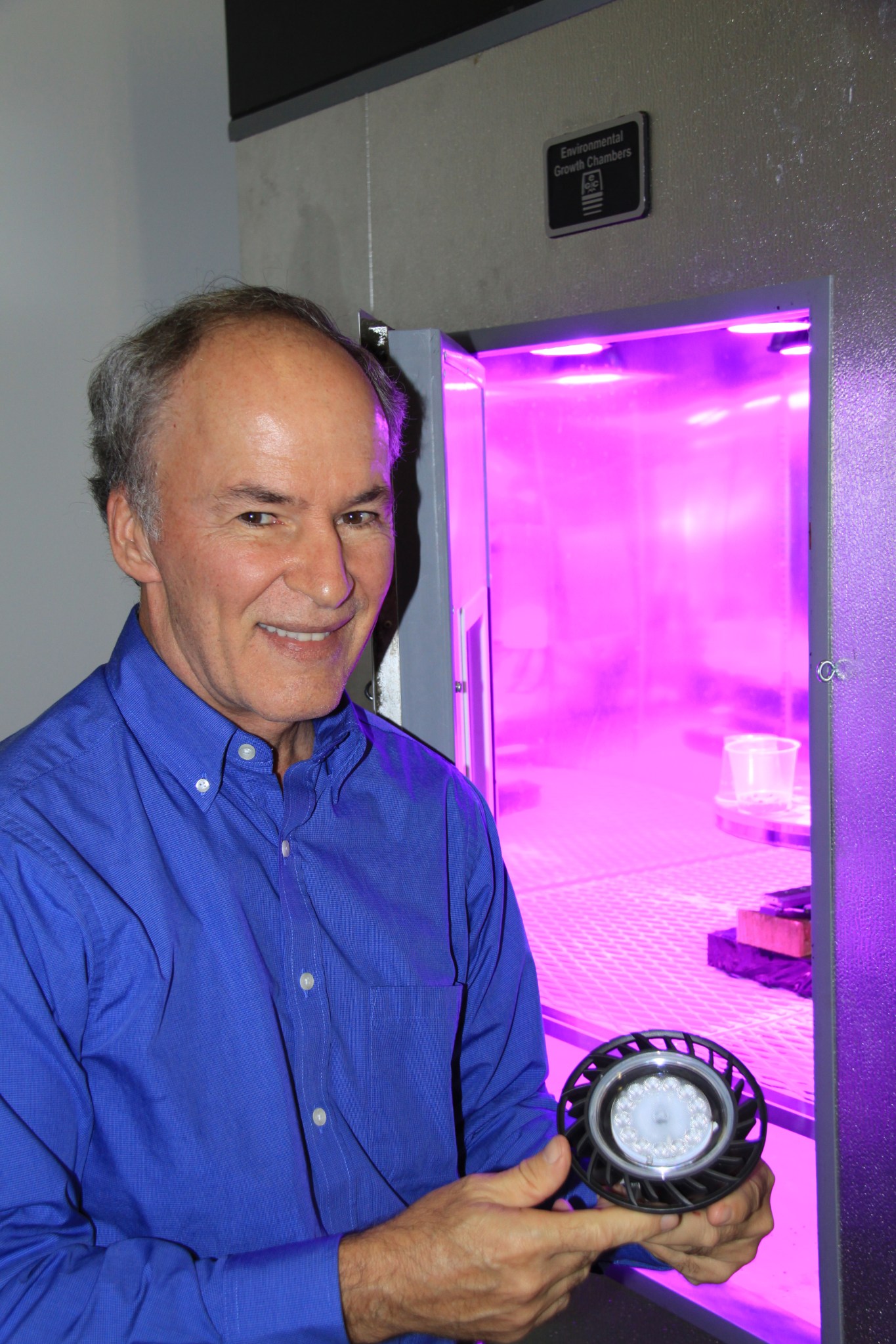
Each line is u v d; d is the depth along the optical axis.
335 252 1.82
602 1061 0.71
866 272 1.25
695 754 2.71
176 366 0.77
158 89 2.33
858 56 1.22
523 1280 0.65
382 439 0.82
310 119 1.80
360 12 1.69
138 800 0.80
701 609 2.63
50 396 2.22
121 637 0.90
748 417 2.49
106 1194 0.76
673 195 1.41
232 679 0.80
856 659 1.32
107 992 0.75
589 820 2.74
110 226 2.28
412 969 0.90
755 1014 1.76
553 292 1.55
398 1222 0.70
